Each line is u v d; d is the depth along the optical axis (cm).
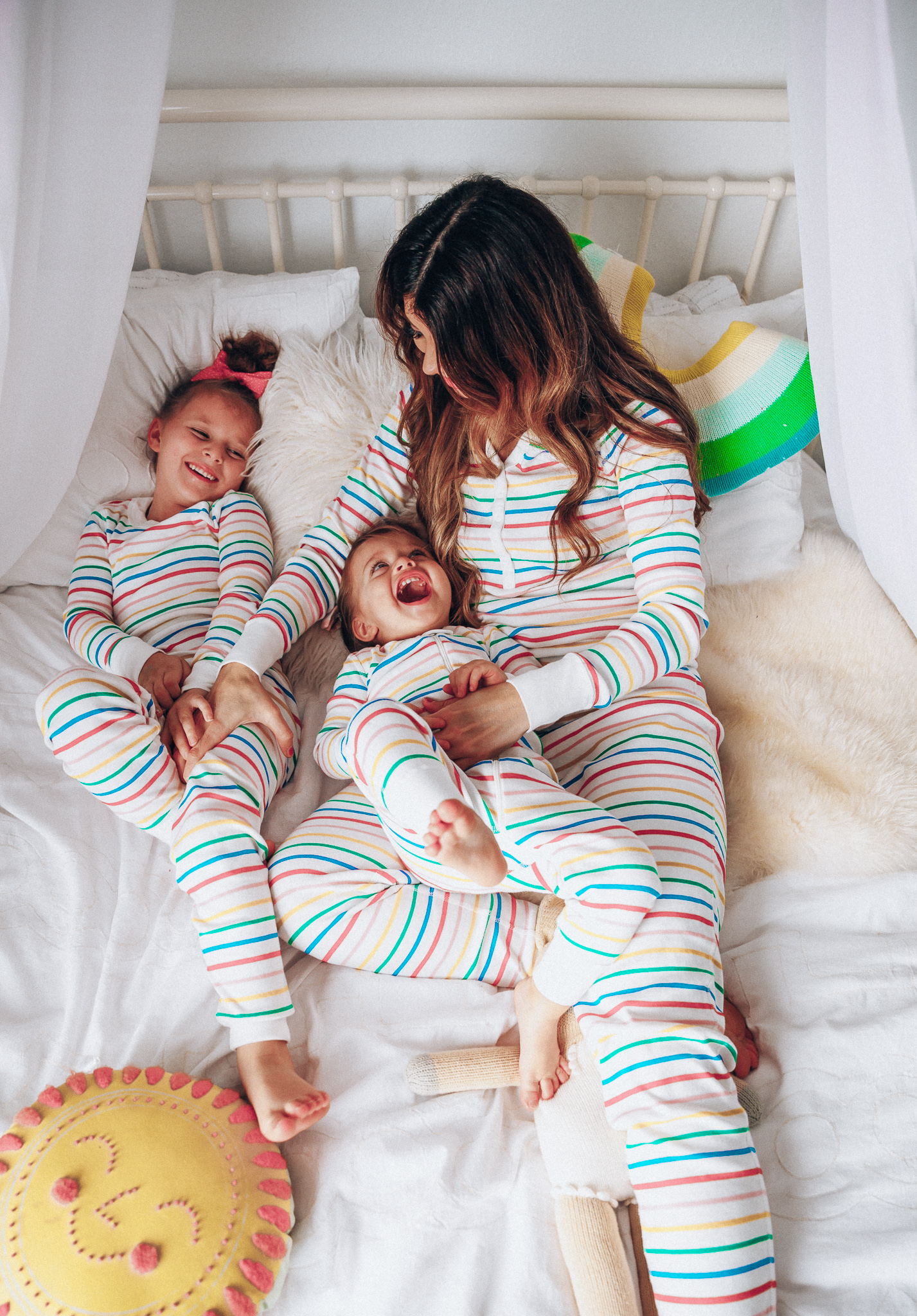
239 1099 88
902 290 101
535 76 148
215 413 138
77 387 120
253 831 98
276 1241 79
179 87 145
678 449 111
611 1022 85
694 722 110
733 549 138
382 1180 85
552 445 109
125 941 101
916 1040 93
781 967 101
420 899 99
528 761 101
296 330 148
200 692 110
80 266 111
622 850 88
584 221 158
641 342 139
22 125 93
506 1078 92
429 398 117
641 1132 80
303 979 100
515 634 121
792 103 109
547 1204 85
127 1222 77
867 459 120
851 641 129
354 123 149
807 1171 86
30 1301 74
